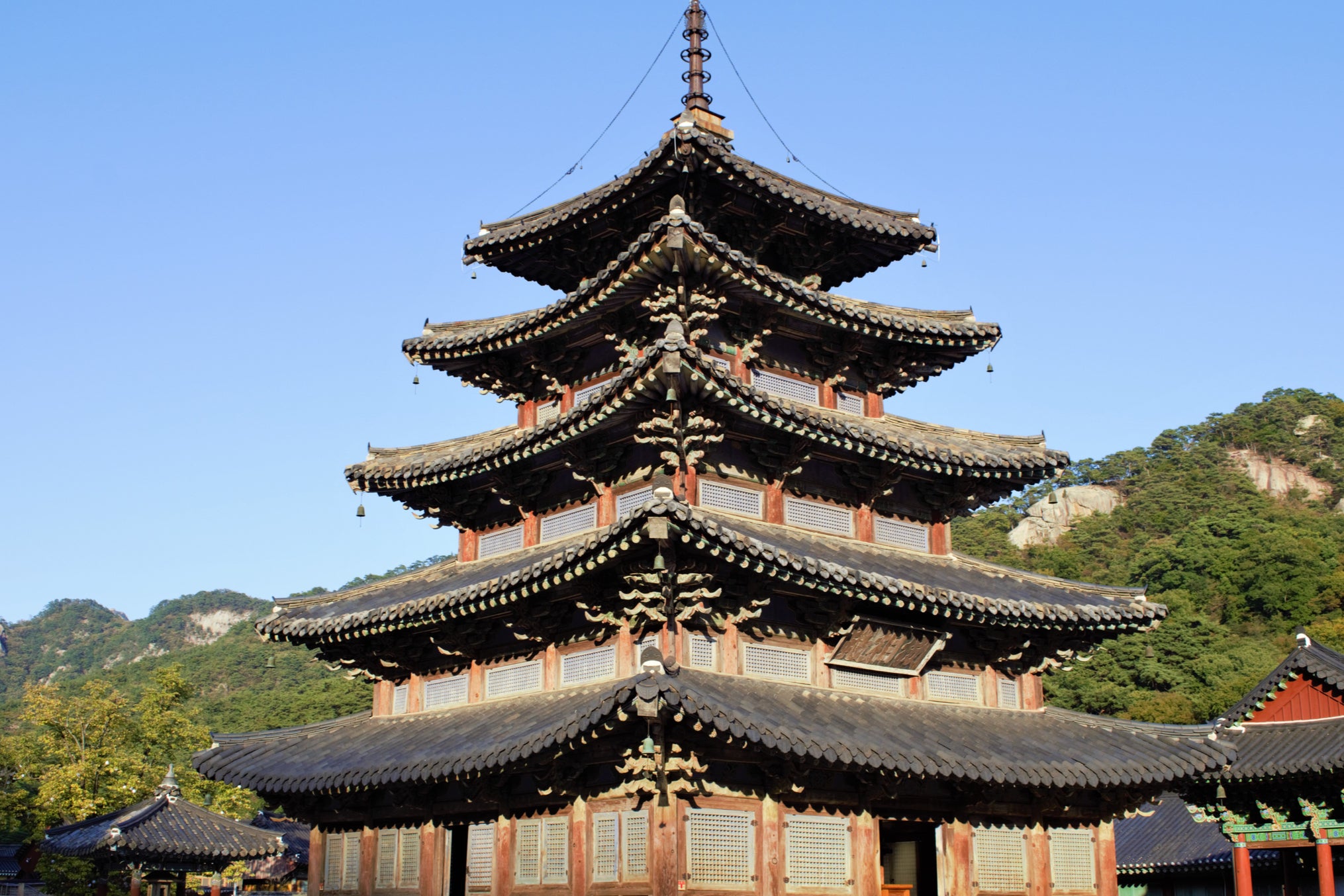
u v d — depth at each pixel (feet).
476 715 109.09
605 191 115.55
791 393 117.70
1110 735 111.34
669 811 87.30
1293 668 156.15
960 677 114.11
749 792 92.99
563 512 115.85
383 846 114.73
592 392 119.24
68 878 177.17
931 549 122.11
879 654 106.11
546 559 97.09
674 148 108.78
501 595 100.63
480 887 103.09
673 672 90.07
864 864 97.81
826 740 88.99
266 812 291.17
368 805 116.88
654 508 86.63
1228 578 573.33
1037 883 109.09
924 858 117.91
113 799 261.44
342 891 117.50
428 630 115.55
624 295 109.91
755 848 92.22
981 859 106.42
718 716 83.05
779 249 122.42
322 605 122.31
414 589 119.75
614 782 93.09
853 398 123.34
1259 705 158.30
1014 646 115.03
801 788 93.56
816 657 104.58
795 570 93.76
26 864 263.08
